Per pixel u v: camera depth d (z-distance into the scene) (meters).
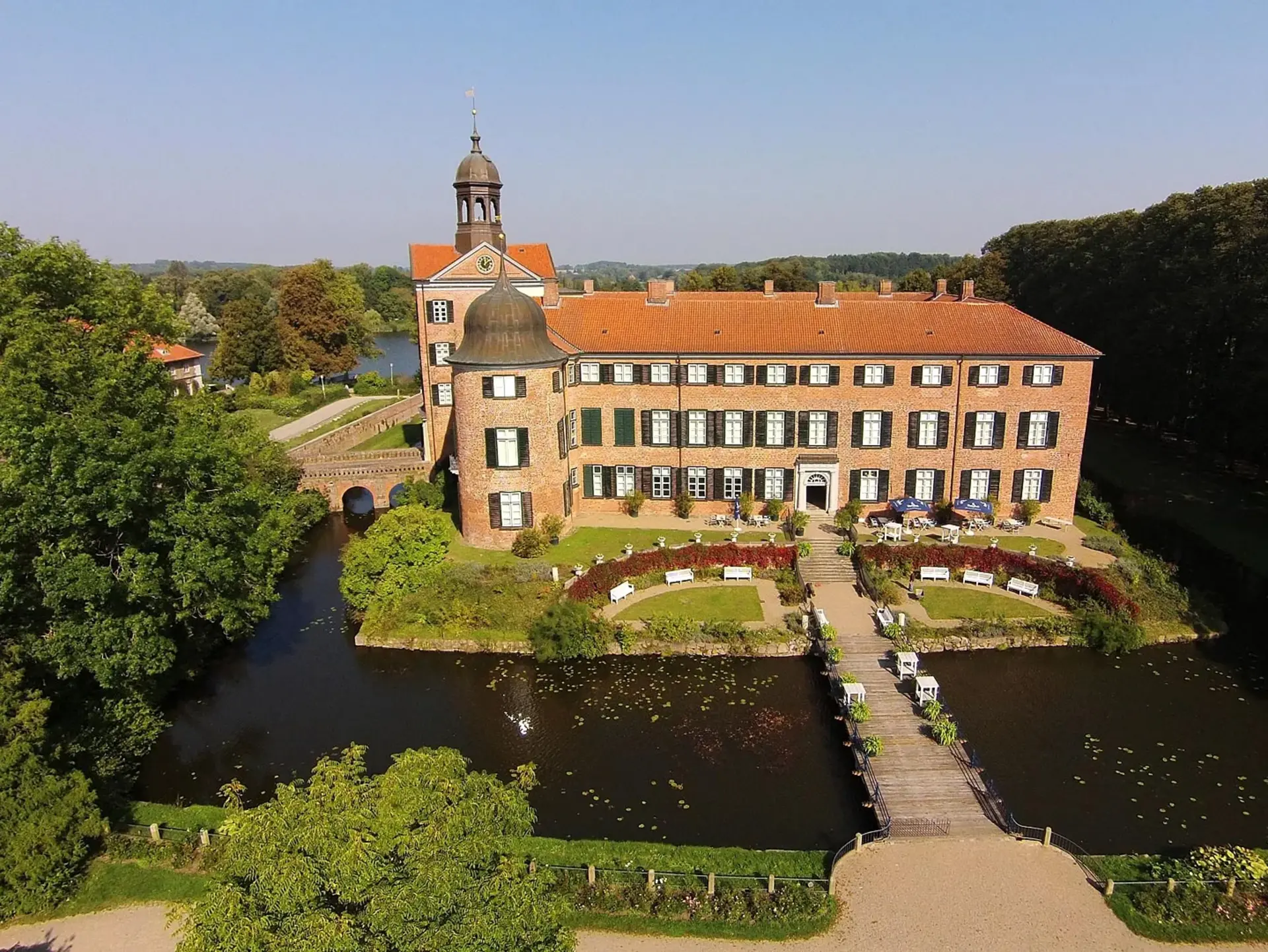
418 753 16.47
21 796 23.17
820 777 29.80
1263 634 39.75
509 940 13.96
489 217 59.31
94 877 24.06
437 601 40.97
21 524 27.64
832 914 22.17
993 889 23.25
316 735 33.56
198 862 24.81
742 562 45.16
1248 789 28.77
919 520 49.78
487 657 39.38
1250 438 53.53
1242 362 54.78
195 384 100.50
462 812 14.98
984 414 49.41
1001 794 28.48
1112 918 22.06
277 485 58.50
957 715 33.34
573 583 42.16
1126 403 72.31
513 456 46.38
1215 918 21.75
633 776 30.17
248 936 13.17
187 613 32.69
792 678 36.69
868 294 76.06
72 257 38.19
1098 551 45.72
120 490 28.61
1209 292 57.06
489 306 45.56
